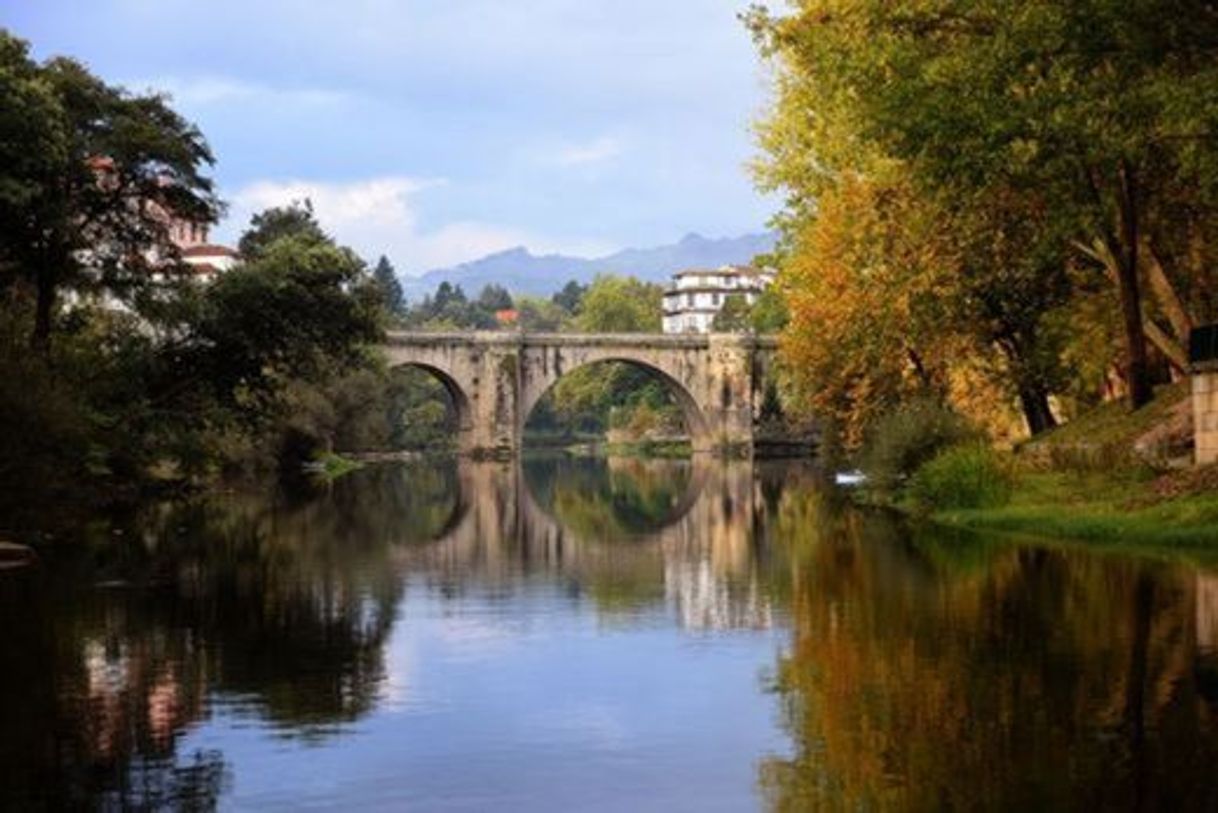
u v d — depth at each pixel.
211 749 13.39
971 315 51.12
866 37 36.28
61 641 20.19
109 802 11.58
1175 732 12.80
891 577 26.02
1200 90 28.91
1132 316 42.31
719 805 11.23
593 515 53.19
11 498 38.09
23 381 38.75
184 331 57.81
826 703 14.67
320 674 17.34
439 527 46.00
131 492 58.09
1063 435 46.91
